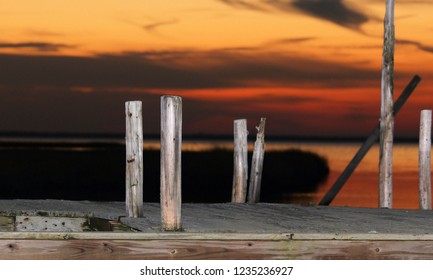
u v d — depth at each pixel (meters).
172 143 9.06
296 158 39.22
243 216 10.85
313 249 8.62
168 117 9.05
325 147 121.12
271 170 37.91
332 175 40.03
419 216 11.31
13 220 11.10
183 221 10.03
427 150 14.06
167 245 8.44
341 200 27.69
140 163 10.34
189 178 33.81
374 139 15.09
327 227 9.75
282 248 8.57
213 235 8.48
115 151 51.75
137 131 10.31
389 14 14.36
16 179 31.47
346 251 8.66
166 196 9.08
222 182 32.75
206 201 25.56
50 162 38.16
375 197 29.09
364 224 10.12
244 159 13.70
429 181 14.06
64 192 27.89
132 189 10.32
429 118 14.06
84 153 46.91
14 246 8.23
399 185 34.38
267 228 9.53
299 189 31.56
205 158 39.75
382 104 14.38
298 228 9.60
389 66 14.34
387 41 14.35
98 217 10.72
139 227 9.41
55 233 8.29
